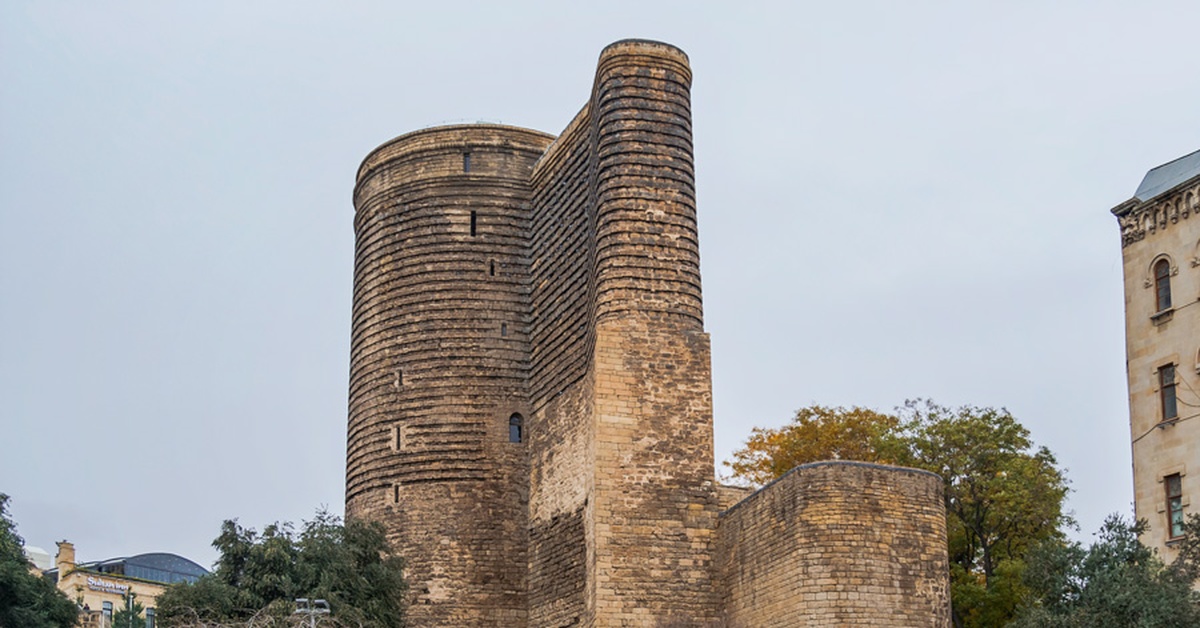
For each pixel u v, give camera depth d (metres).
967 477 65.62
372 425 66.81
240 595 53.81
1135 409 50.16
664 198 56.69
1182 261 49.22
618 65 57.78
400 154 69.50
